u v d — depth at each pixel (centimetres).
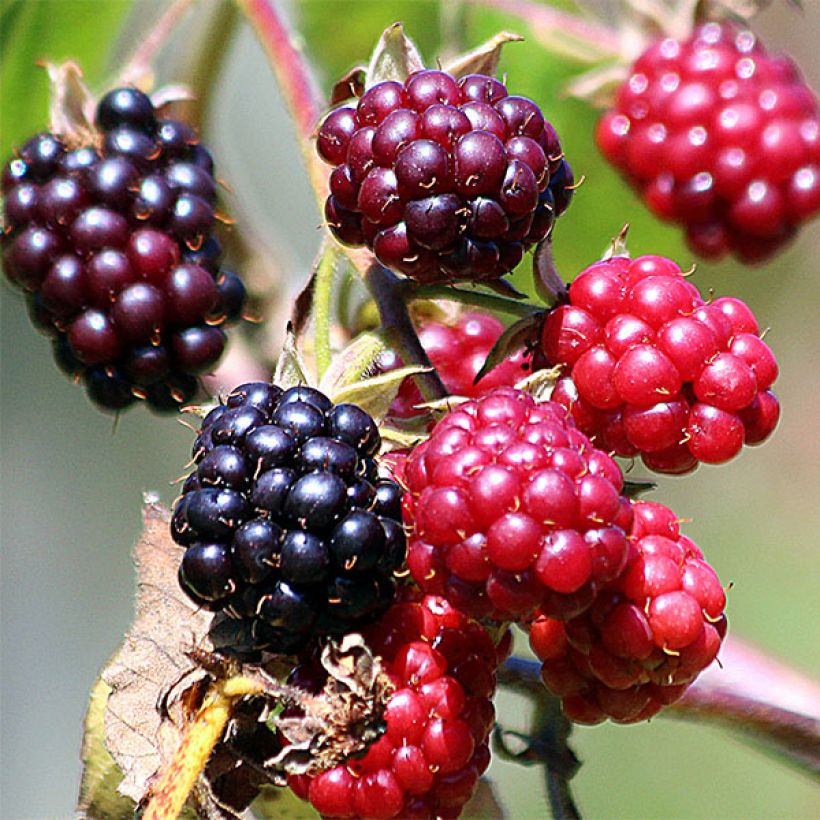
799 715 25
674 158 30
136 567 24
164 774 23
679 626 23
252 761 23
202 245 26
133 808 24
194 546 23
